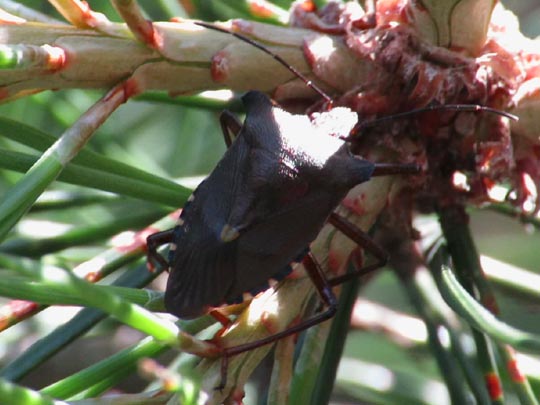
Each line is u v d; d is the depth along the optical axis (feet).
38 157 0.54
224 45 0.56
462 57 0.57
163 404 0.53
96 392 0.53
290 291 0.55
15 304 0.54
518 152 0.58
